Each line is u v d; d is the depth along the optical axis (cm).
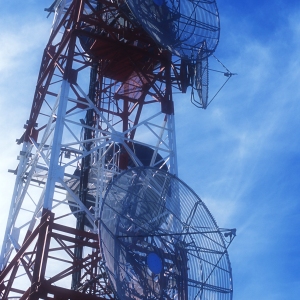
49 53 3064
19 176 3036
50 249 2308
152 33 2669
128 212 2325
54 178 2425
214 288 2312
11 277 2489
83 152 2594
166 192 2436
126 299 2123
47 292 2150
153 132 2764
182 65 2966
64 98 2620
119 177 2327
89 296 2189
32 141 2973
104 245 2127
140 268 2245
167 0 2773
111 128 2658
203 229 2405
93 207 2747
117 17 2912
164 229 2392
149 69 3069
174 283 2297
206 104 2888
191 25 2773
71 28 2839
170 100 2894
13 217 2912
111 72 3108
